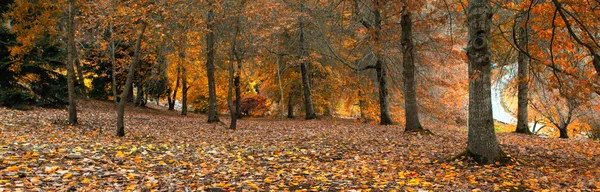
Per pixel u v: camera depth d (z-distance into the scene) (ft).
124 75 84.38
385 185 19.12
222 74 88.38
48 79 57.52
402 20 43.42
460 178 21.50
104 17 38.17
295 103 93.76
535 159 28.12
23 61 51.93
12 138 27.84
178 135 40.52
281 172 21.97
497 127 87.97
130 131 41.73
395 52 59.67
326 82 81.00
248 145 33.12
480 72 25.21
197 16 44.29
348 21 50.65
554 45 24.62
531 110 71.97
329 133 44.60
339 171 22.91
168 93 102.99
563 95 26.78
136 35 43.65
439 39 55.16
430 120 83.56
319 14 52.13
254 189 17.81
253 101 111.45
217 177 19.99
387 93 65.10
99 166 19.95
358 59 68.28
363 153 30.42
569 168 25.23
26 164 18.28
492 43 42.14
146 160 23.13
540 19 24.17
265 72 87.40
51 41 55.77
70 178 16.96
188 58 77.10
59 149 23.16
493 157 25.07
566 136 51.80
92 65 73.10
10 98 50.75
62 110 57.67
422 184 19.61
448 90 80.74
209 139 37.42
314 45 68.33
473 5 25.09
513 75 46.01
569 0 22.82
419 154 30.07
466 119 89.61
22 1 43.88
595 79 24.56
